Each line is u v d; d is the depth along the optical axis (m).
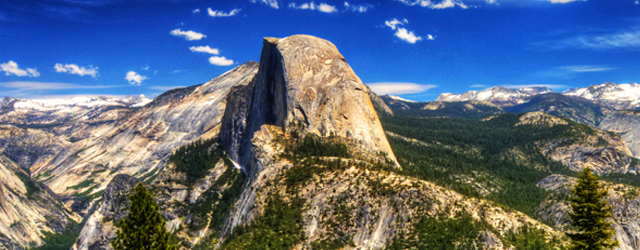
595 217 82.50
